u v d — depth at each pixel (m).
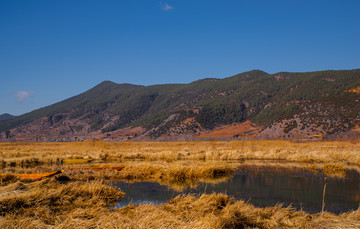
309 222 7.20
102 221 6.82
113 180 14.71
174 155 25.55
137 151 34.41
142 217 7.24
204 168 15.93
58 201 9.55
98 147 41.03
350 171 17.44
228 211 7.45
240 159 25.03
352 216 7.60
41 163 24.05
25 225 6.71
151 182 14.09
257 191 11.75
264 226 7.04
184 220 7.33
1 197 9.03
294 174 16.27
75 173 15.82
